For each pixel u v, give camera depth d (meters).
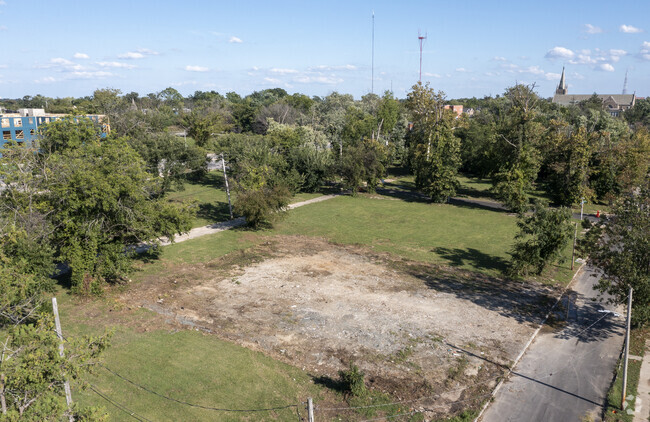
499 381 18.11
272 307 24.81
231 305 25.02
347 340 21.19
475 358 19.83
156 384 17.44
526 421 15.88
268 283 28.41
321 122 100.19
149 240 27.91
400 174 77.81
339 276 29.80
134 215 25.91
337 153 64.38
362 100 140.38
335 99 125.88
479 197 57.75
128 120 67.19
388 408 16.33
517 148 47.38
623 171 51.44
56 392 11.95
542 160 53.19
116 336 21.05
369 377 18.20
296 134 68.81
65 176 24.16
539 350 20.75
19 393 10.77
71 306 24.33
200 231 40.06
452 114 73.12
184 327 22.25
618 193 51.69
